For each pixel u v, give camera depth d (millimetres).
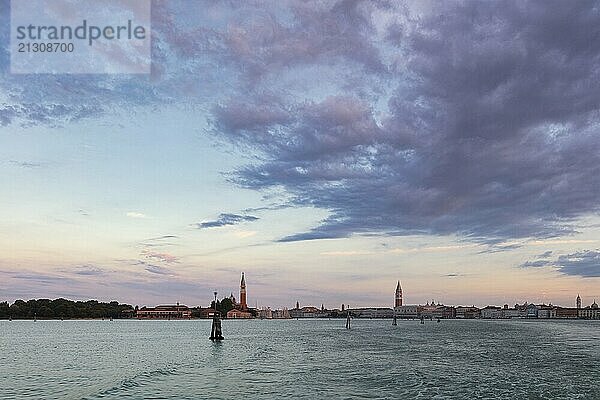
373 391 49438
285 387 52031
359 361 77062
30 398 48500
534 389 50281
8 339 151625
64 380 60094
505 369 66312
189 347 112125
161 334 184000
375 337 150625
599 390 49781
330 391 49562
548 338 147500
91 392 50625
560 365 71375
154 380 57531
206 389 51312
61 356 92500
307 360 79125
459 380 56250
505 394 47688
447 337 151125
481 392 48688
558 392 48625
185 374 62312
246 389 51062
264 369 67062
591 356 86000
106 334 185625
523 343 122188
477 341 129750
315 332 192125
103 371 68562
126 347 114562
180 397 47438
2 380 60250
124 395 48656
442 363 74000
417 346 110188
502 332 191750
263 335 166875
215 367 69875
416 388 51000
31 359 86875
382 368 67500
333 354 89812
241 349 103812
